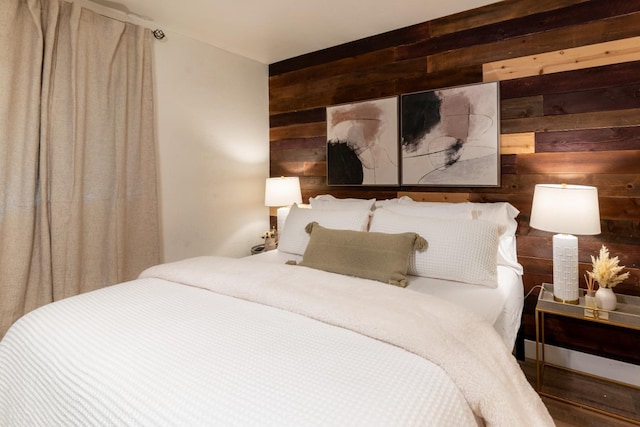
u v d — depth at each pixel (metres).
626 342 2.05
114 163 2.43
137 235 2.59
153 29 2.69
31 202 2.05
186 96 2.93
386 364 0.98
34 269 2.11
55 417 0.94
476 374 1.00
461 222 2.02
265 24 2.71
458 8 2.46
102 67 2.34
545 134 2.24
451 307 1.32
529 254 2.32
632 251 2.01
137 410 0.82
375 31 2.84
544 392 1.97
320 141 3.29
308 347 1.06
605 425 1.71
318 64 3.26
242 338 1.12
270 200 3.14
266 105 3.65
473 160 2.47
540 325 2.29
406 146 2.76
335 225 2.40
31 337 1.20
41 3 2.07
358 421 0.75
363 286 1.52
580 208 1.81
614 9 2.02
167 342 1.09
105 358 1.01
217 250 3.22
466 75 2.51
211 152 3.15
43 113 2.08
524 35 2.29
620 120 2.02
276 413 0.77
